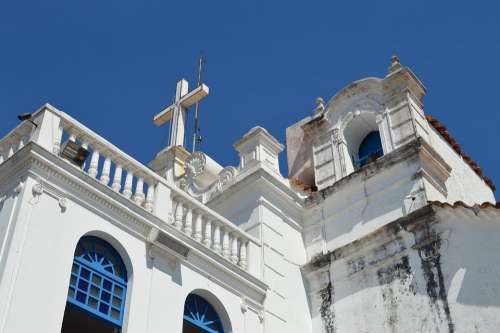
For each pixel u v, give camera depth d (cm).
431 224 1616
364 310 1633
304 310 1705
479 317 1445
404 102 1970
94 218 1302
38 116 1327
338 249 1745
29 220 1194
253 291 1576
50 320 1143
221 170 1980
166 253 1403
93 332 1486
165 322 1330
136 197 1414
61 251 1216
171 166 2259
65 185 1280
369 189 1822
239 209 1816
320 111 2200
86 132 1372
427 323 1516
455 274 1523
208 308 1477
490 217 1532
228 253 1580
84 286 1245
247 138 1931
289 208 1867
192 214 1544
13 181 1251
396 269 1630
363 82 2091
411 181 1747
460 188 2025
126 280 1320
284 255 1750
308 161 2209
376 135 2075
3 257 1141
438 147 2052
